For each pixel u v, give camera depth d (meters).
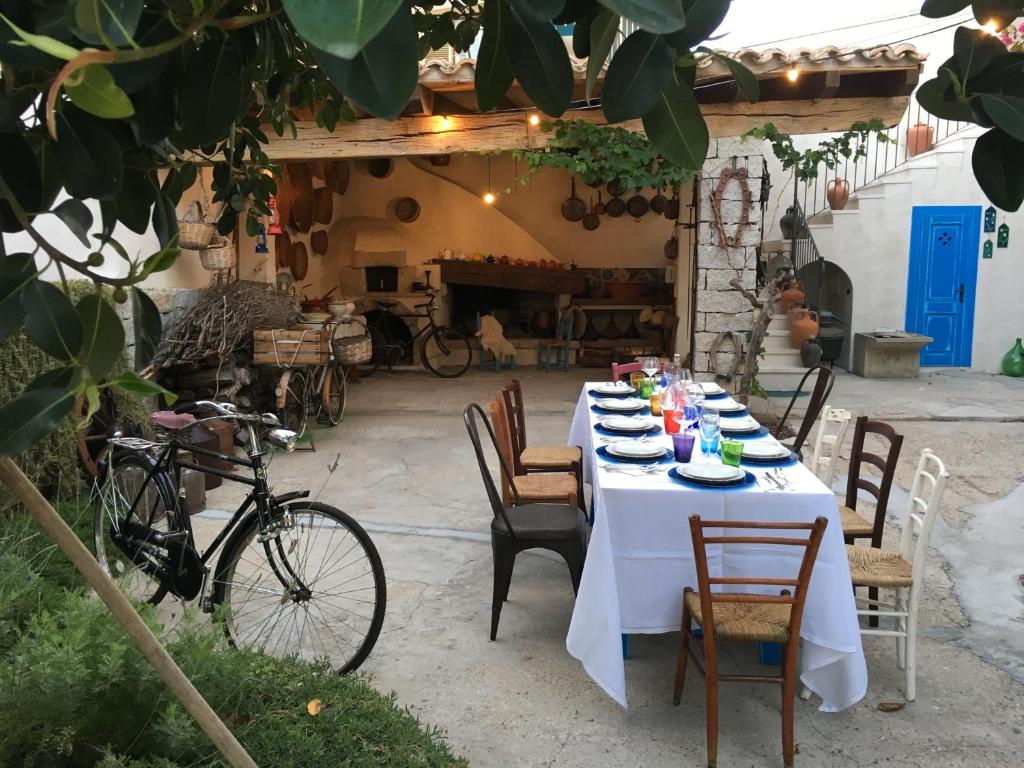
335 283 10.79
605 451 3.33
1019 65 0.65
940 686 2.88
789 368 8.70
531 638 3.23
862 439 3.49
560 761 2.46
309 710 2.13
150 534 3.17
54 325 0.60
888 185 10.13
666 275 11.26
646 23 0.41
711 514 2.71
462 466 5.85
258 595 3.21
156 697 1.82
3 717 1.63
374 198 11.09
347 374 9.62
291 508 2.89
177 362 5.97
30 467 3.73
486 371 10.54
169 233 0.82
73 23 0.47
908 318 10.36
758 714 2.72
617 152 5.93
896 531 4.50
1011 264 10.15
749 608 2.61
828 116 6.11
